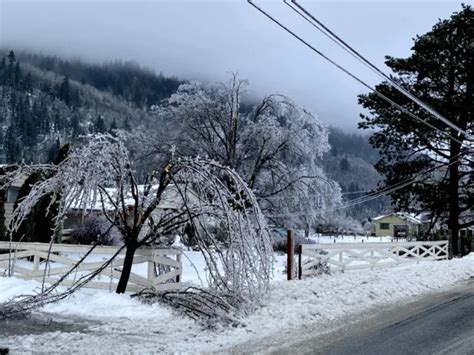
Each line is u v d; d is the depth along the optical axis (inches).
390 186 1112.8
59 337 288.8
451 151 1059.9
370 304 404.2
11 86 5994.1
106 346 271.6
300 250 577.9
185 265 716.7
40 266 551.8
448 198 1063.6
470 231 1255.5
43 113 5265.8
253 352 265.6
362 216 3673.7
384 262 701.9
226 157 1290.6
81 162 361.7
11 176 465.7
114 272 440.5
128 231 406.0
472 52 1015.6
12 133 4517.7
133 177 404.2
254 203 384.8
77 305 372.2
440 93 1090.1
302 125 1290.6
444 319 351.6
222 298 350.3
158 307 374.0
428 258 778.2
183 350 266.2
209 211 385.4
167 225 419.2
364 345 281.0
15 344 273.0
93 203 369.4
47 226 682.2
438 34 1075.3
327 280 523.5
